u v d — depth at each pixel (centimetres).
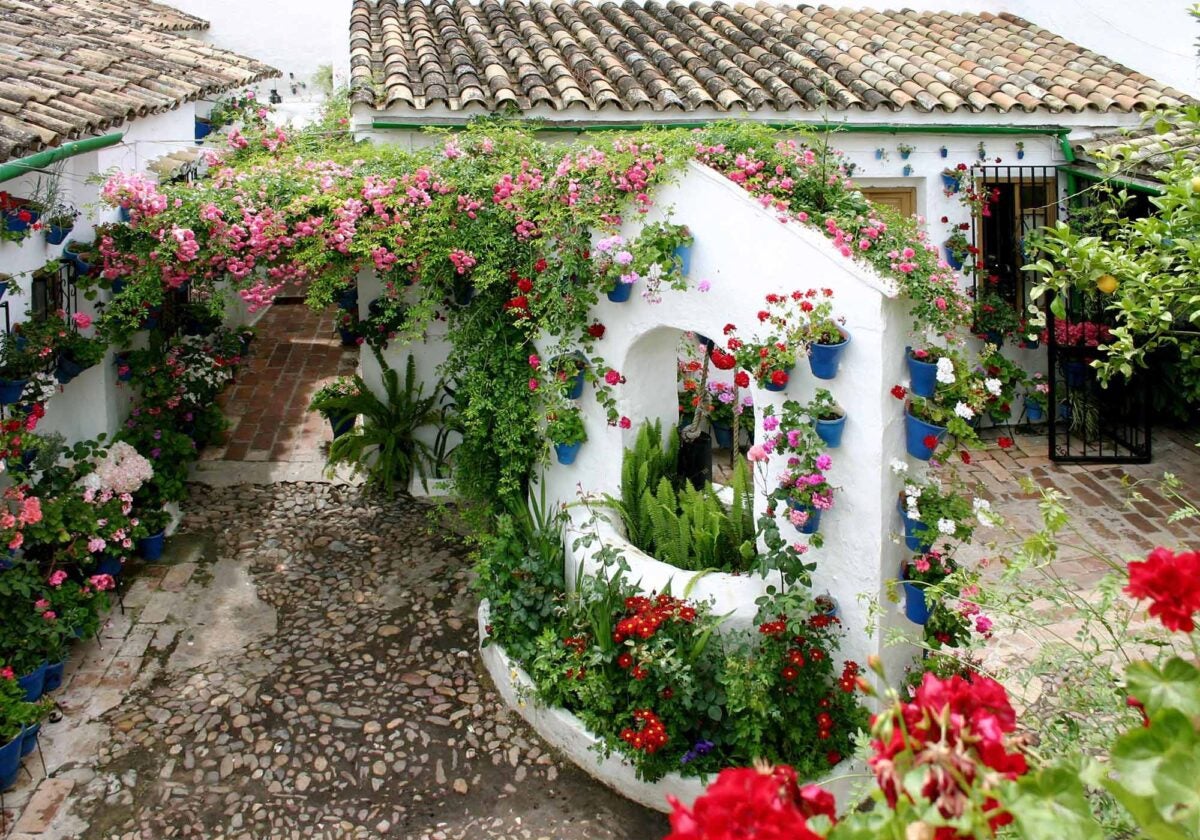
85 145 657
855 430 549
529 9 1069
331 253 699
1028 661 484
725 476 908
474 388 693
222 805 573
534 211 643
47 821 555
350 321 880
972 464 956
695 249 597
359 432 930
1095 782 226
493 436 692
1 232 617
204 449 987
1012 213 1004
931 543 555
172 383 859
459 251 673
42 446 665
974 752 224
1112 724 355
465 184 677
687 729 578
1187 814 209
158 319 880
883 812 228
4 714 573
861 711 559
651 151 601
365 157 738
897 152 968
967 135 976
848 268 534
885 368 538
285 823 563
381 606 758
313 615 747
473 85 868
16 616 620
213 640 715
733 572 644
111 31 977
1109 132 965
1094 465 946
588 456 678
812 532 569
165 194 712
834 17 1123
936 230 992
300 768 602
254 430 1030
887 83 960
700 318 604
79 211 720
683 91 908
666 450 717
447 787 593
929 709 230
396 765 607
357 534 855
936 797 215
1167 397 952
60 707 641
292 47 1302
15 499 630
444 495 910
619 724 586
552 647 629
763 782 207
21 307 680
